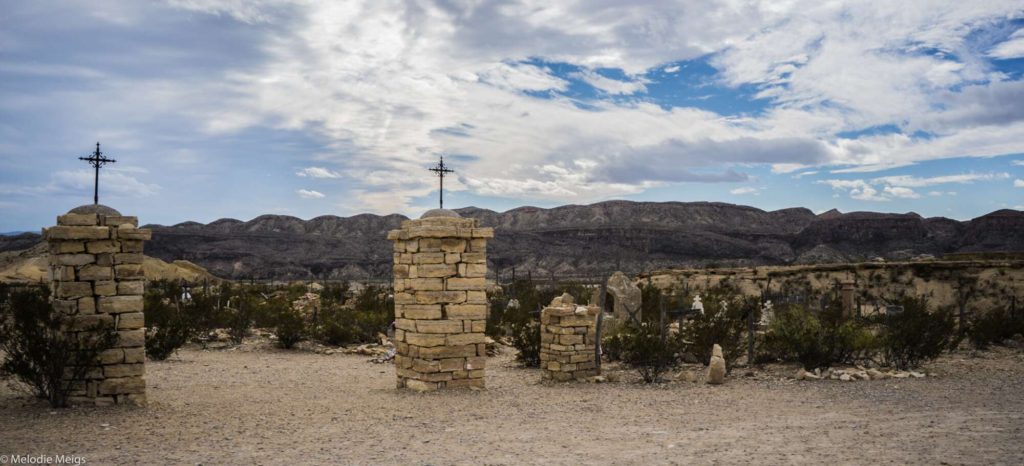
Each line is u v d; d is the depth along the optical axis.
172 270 90.56
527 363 22.77
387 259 167.25
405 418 12.81
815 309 37.75
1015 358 21.48
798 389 16.14
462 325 16.45
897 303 41.12
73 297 13.11
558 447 10.16
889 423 11.56
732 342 21.27
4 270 65.38
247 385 17.73
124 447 10.08
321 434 11.20
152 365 21.31
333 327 28.98
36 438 10.61
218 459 9.36
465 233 16.47
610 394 16.06
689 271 71.50
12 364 12.97
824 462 8.85
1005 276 55.31
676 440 10.52
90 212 13.42
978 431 10.66
